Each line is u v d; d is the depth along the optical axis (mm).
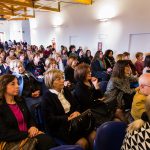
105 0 7770
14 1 6094
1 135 1730
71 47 8297
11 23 18812
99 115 2232
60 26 10789
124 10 7070
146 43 6516
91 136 1976
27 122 2012
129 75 3027
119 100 2584
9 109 1862
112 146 1482
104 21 7973
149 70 3484
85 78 2420
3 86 1843
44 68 5305
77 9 9359
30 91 3307
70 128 1911
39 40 13133
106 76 5000
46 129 2023
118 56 5062
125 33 7164
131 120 2051
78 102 2379
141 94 1777
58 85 2131
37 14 12789
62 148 1152
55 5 10320
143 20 6441
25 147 1678
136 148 1018
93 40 8742
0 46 13281
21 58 6016
